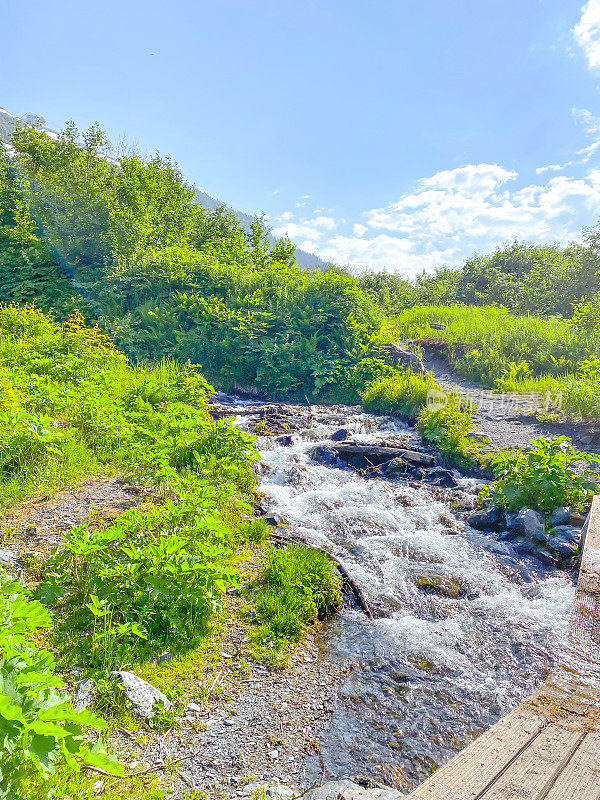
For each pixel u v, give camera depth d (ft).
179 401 34.91
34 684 8.77
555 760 7.42
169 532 17.20
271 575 17.92
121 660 12.92
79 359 37.58
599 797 6.44
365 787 10.53
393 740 12.03
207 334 56.18
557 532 21.56
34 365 34.99
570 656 14.64
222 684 13.14
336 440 35.29
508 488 23.93
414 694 13.58
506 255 129.80
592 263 93.97
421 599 18.17
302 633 15.84
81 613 14.24
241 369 53.36
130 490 22.30
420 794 6.46
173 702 12.16
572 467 28.17
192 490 21.72
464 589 18.76
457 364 55.93
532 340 58.08
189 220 86.22
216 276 64.18
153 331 56.29
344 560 20.51
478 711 13.00
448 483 28.53
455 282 134.62
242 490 25.57
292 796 10.06
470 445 31.91
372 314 61.36
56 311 57.36
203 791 9.92
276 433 36.58
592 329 59.98
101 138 87.40
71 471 23.15
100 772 9.73
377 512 24.71
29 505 20.11
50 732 7.87
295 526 22.82
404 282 132.16
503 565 20.43
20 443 22.61
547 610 17.17
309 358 53.52
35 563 15.93
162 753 10.69
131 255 65.21
